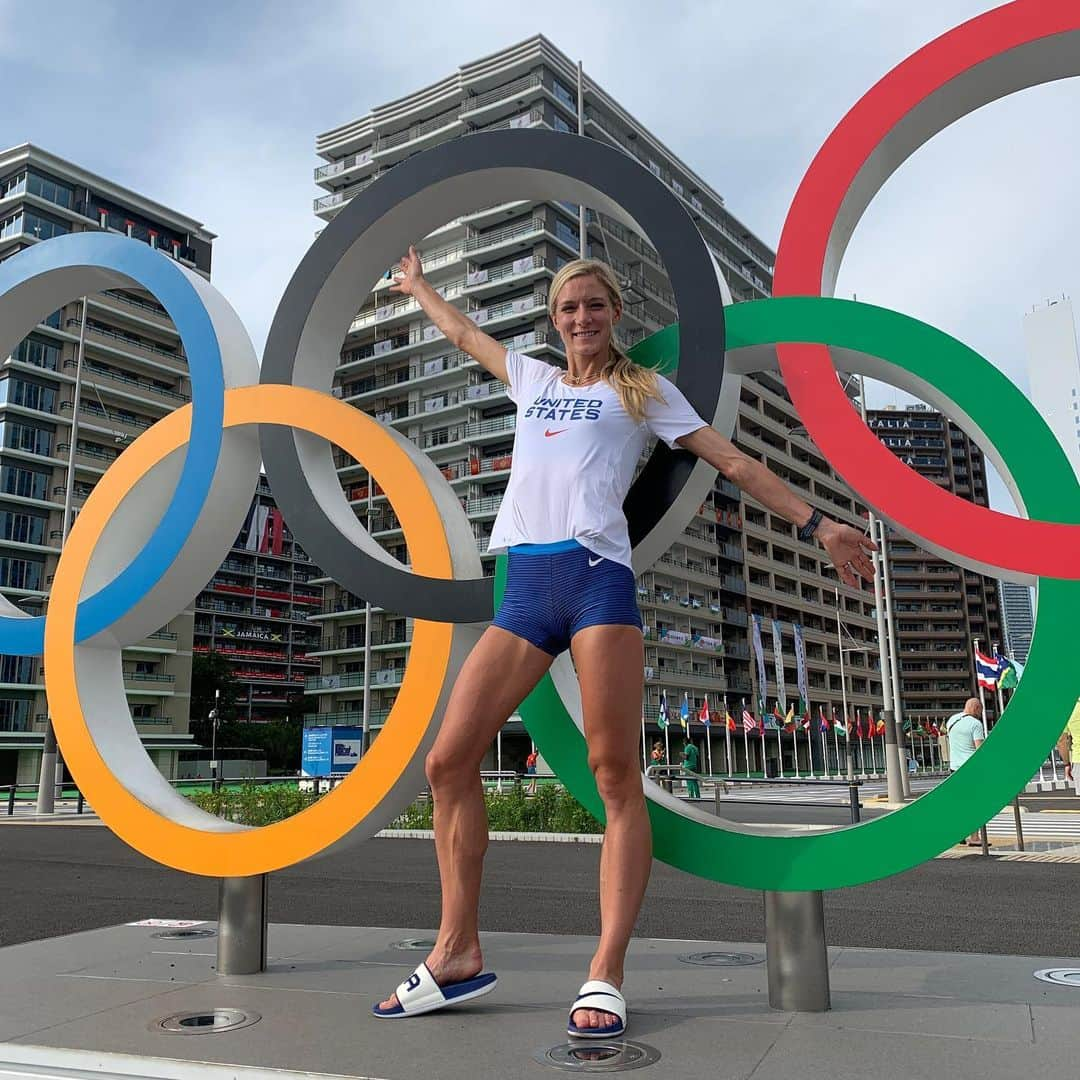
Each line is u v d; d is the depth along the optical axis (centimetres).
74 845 1321
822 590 7756
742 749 6519
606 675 282
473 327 351
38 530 4762
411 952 404
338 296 396
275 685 8662
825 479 7838
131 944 433
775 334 326
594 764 285
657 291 5878
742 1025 277
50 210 5144
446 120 5847
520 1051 252
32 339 4894
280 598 8881
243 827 367
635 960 384
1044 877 848
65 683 397
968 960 380
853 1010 295
